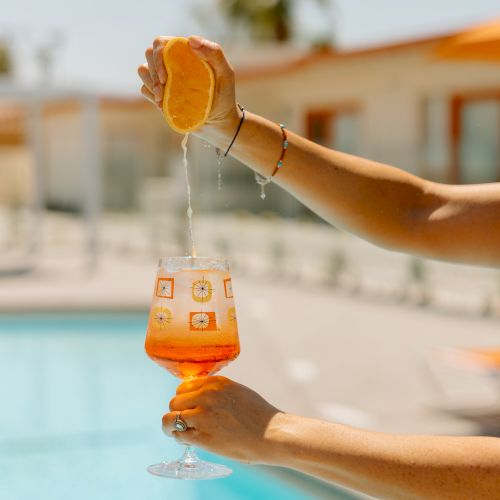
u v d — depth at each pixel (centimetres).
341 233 1431
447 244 191
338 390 630
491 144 1552
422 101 1775
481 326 919
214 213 2072
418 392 625
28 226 2150
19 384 796
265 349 791
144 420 666
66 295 1131
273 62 2639
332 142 2047
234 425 154
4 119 2270
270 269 1484
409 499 145
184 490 500
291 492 462
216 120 183
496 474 141
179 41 171
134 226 2320
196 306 162
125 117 2927
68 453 578
